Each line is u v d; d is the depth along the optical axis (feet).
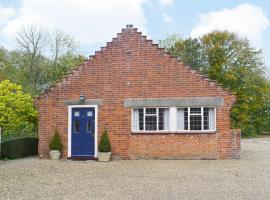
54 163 77.05
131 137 83.61
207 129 82.53
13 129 100.48
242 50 198.80
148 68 84.28
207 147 82.12
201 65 202.69
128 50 84.99
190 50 205.05
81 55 178.40
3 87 95.91
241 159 82.23
